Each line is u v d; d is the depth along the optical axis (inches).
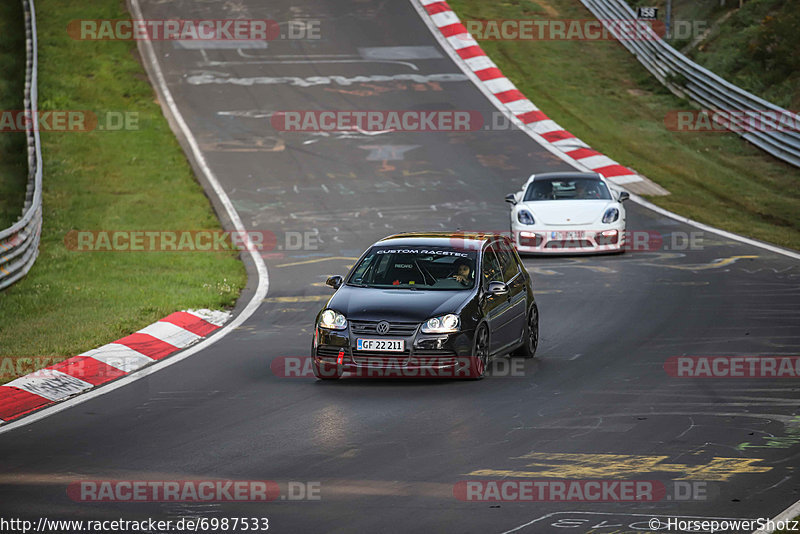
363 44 5851.4
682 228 3339.1
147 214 3494.1
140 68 5492.1
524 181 3983.8
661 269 2664.9
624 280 2519.7
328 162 4232.3
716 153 4579.2
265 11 6437.0
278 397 1491.1
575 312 2164.1
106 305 2267.5
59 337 1930.4
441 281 1667.1
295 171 4111.7
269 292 2498.8
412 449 1187.9
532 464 1116.5
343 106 4953.3
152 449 1218.0
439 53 5723.4
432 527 919.0
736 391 1461.6
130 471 1125.7
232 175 4062.5
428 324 1545.3
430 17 6274.6
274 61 5595.5
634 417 1322.6
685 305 2190.0
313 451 1187.9
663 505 967.6
